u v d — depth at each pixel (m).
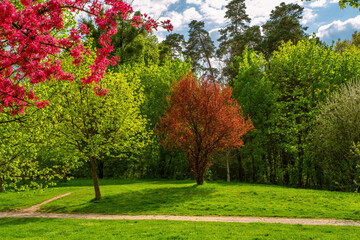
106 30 6.35
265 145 36.34
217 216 15.82
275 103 32.75
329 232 11.70
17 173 13.28
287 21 45.62
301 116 32.47
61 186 30.31
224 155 36.09
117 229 12.73
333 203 17.81
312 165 31.05
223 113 25.11
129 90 21.72
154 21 7.14
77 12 6.40
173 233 11.51
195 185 26.22
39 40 5.77
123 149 21.92
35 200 22.52
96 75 6.93
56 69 6.55
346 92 26.19
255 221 14.48
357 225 13.14
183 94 25.42
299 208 16.91
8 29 5.31
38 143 14.48
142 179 37.97
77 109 19.41
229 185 28.30
